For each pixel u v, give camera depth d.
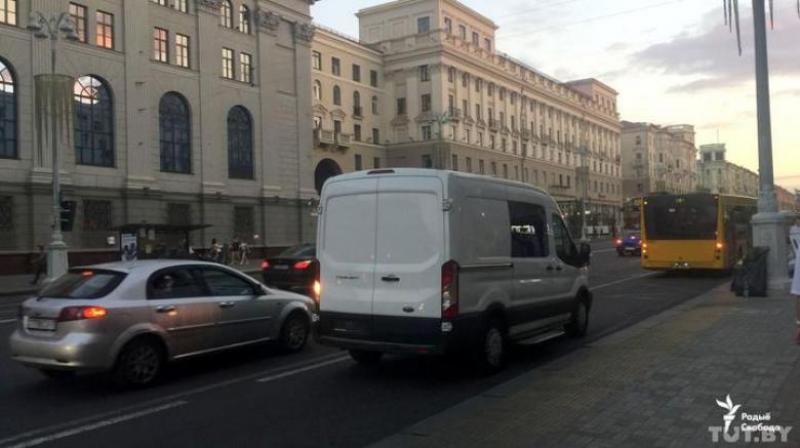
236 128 45.84
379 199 8.12
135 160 38.41
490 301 8.25
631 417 5.74
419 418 6.53
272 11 48.34
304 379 8.27
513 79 83.69
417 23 73.75
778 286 15.04
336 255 8.35
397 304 7.84
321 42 65.75
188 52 42.50
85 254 35.53
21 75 33.41
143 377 7.92
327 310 8.36
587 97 106.31
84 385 8.09
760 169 15.53
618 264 30.94
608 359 8.18
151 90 39.69
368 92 71.75
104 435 6.11
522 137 85.38
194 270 8.89
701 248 22.34
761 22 15.55
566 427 5.54
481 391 7.59
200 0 42.84
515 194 9.14
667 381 6.93
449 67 72.19
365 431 6.12
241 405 7.07
